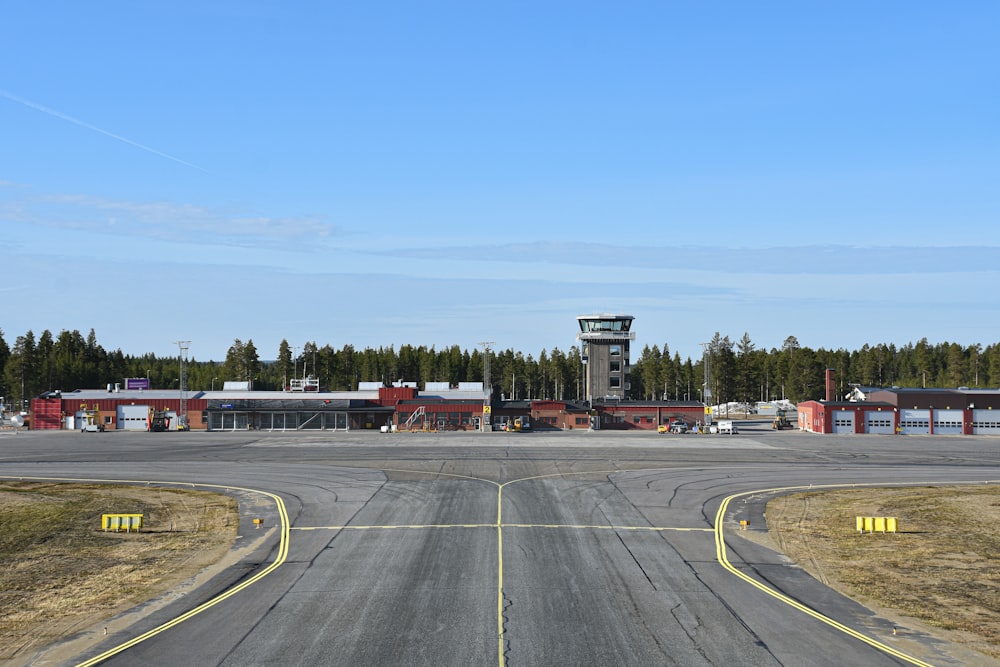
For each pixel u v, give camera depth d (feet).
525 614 103.40
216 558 140.87
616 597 112.06
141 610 108.17
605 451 312.09
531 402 461.37
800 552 146.00
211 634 96.17
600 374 558.15
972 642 94.68
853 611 107.24
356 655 87.92
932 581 125.39
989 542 156.46
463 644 91.45
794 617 103.40
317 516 177.58
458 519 172.45
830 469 263.70
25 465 274.16
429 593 114.01
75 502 202.28
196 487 223.71
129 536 164.04
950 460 292.20
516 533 157.89
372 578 123.34
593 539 152.87
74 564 140.56
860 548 150.30
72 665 86.84
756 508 190.80
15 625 103.09
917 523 175.32
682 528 165.07
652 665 84.84
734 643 92.32
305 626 98.73
